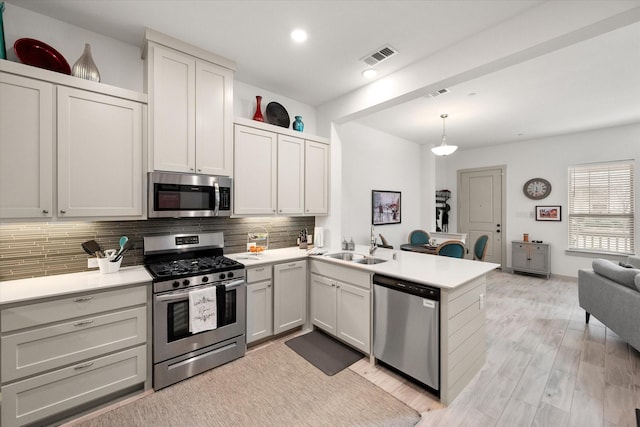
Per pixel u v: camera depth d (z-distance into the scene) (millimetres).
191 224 2730
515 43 1957
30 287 1769
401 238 5551
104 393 1841
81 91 1919
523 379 2193
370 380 2188
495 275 5590
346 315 2605
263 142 2891
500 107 3783
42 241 2027
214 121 2512
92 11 1958
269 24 2094
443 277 2062
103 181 2012
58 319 1686
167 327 2059
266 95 3213
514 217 5812
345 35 2213
